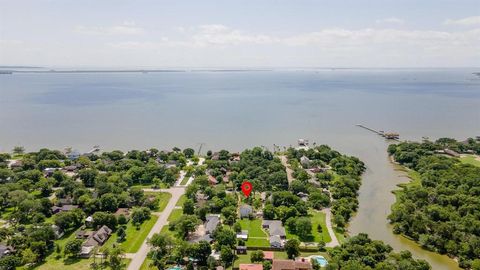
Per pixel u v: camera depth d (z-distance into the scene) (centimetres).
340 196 18038
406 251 12431
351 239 13212
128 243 13562
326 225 15300
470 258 12638
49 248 12988
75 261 12300
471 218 14562
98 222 14512
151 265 12069
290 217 15325
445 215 15175
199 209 15712
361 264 11681
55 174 19375
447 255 13188
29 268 11794
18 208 15375
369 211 17125
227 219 15325
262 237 14250
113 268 11812
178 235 14062
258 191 18888
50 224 14150
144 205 16750
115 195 16888
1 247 12431
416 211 16188
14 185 17350
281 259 12575
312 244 13588
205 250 12319
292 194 17250
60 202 16688
